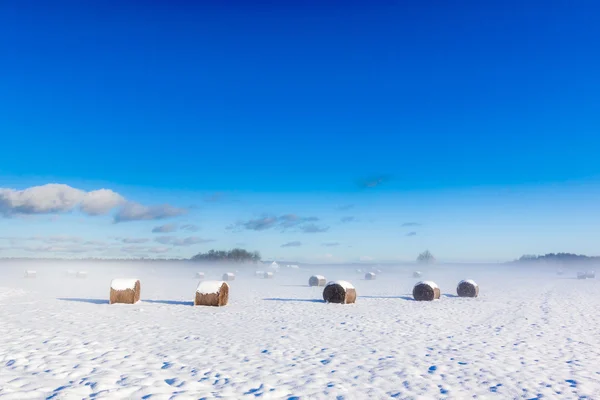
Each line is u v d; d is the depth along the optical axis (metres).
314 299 25.69
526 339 12.66
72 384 7.24
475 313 19.23
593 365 9.48
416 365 9.24
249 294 30.00
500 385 7.84
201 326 14.41
